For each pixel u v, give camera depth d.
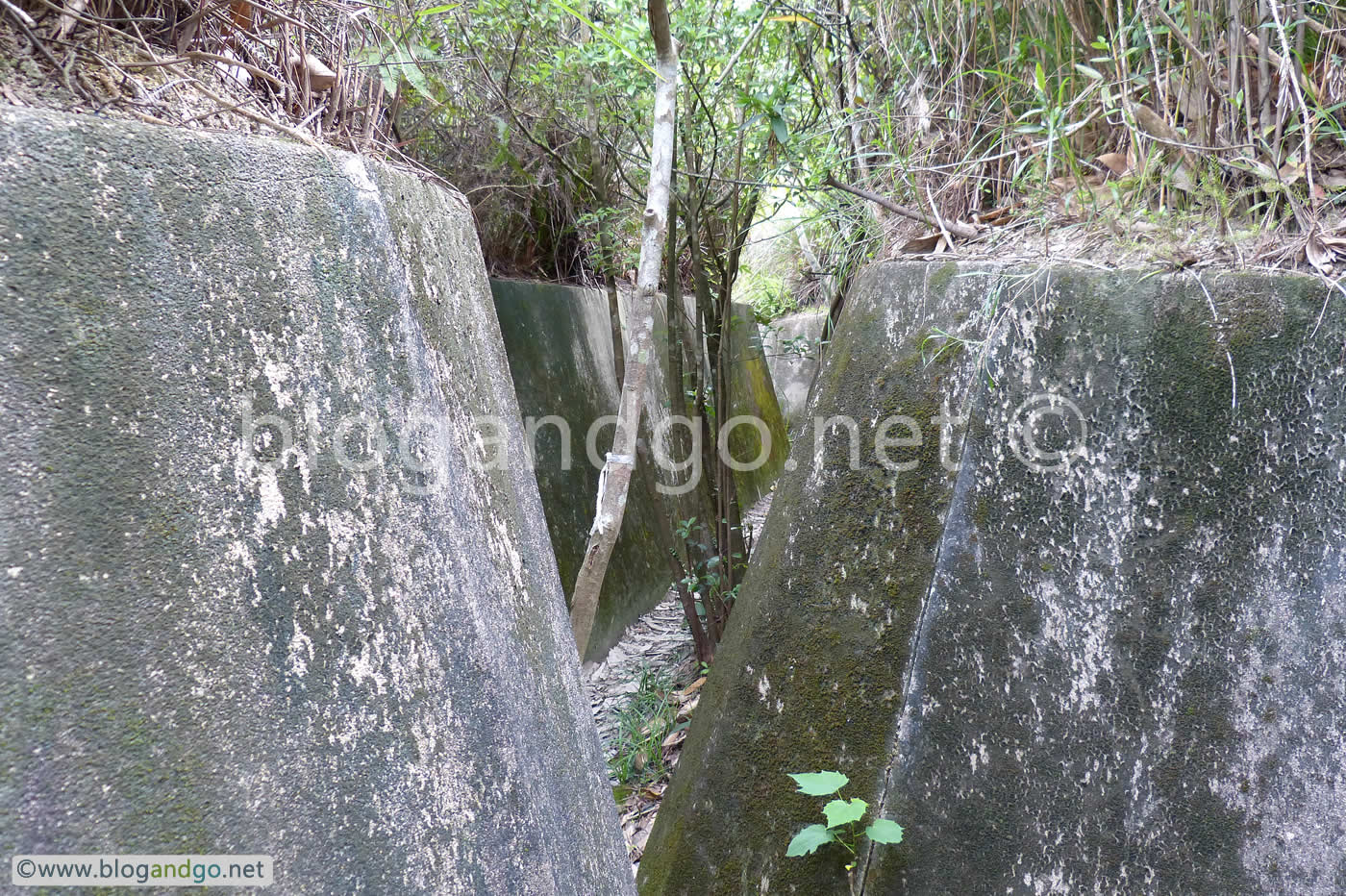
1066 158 1.69
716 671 1.86
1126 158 1.66
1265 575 1.29
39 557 0.64
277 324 0.83
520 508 1.39
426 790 0.91
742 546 3.25
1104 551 1.39
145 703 0.68
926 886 1.49
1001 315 1.50
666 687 3.11
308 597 0.82
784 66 2.50
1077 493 1.42
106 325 0.70
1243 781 1.30
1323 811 1.25
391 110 1.49
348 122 1.27
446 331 1.16
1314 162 1.46
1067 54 1.79
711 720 1.82
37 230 0.66
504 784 1.04
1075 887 1.39
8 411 0.63
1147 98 1.69
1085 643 1.40
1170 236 1.45
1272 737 1.29
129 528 0.69
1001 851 1.44
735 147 2.83
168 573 0.71
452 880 0.92
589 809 1.37
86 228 0.69
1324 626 1.26
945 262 1.62
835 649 1.64
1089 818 1.39
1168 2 1.56
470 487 1.14
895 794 1.52
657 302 4.18
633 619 3.89
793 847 1.48
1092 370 1.41
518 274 3.95
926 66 2.07
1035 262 1.51
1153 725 1.36
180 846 0.68
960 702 1.49
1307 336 1.27
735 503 3.24
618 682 3.32
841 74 2.30
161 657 0.70
